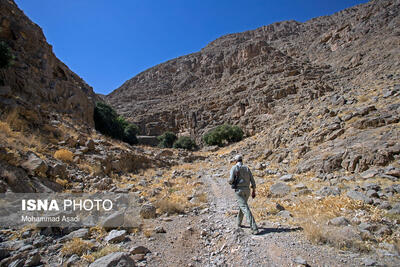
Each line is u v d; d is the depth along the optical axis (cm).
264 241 361
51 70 1739
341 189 632
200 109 6241
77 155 930
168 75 10600
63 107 1591
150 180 1032
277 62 6438
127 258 293
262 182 882
